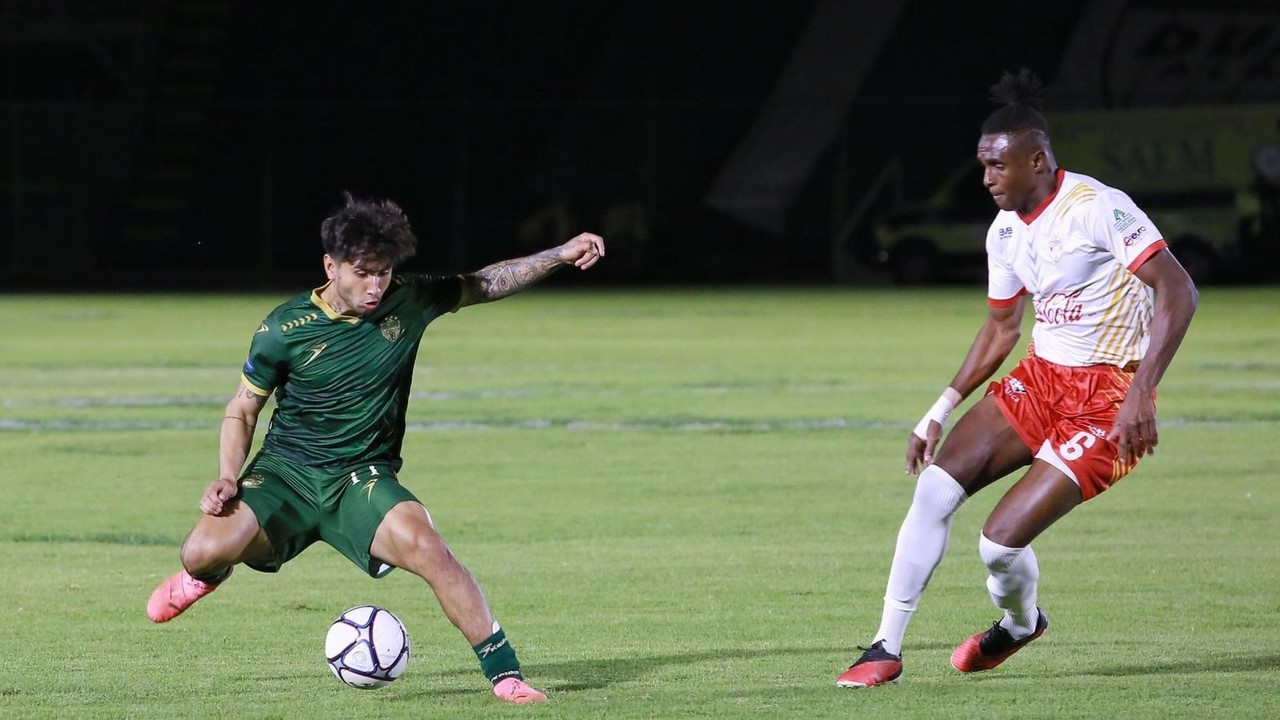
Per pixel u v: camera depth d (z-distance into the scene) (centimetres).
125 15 11756
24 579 2138
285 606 1967
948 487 1539
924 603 1983
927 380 4828
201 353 5734
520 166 10550
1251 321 6994
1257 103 10625
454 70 11500
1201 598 1980
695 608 1950
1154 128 9406
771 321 7256
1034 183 1535
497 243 10556
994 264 1606
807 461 3269
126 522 2592
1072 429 1516
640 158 10588
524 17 11488
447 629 1844
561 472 3128
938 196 10244
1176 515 2603
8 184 10456
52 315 7631
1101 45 10700
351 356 1451
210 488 1434
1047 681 1556
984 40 10950
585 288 10281
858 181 10581
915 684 1548
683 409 4141
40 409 4178
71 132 10475
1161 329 1453
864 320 7275
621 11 11431
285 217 10588
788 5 11338
